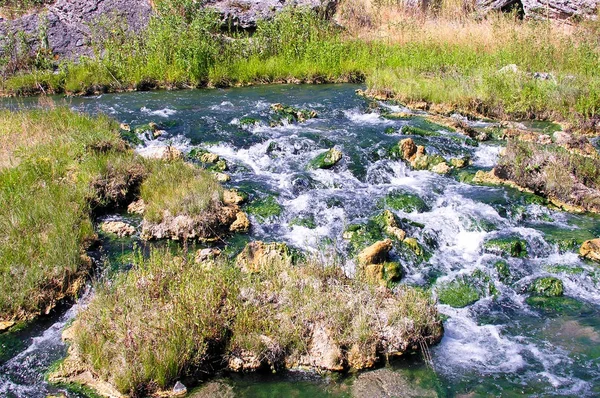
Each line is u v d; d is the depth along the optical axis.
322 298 5.66
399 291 6.05
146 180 8.60
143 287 5.78
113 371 4.86
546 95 13.70
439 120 12.47
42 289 6.08
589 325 6.02
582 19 20.27
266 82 17.89
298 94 15.66
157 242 7.39
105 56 17.09
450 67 16.81
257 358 5.18
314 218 8.09
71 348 5.31
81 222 7.38
